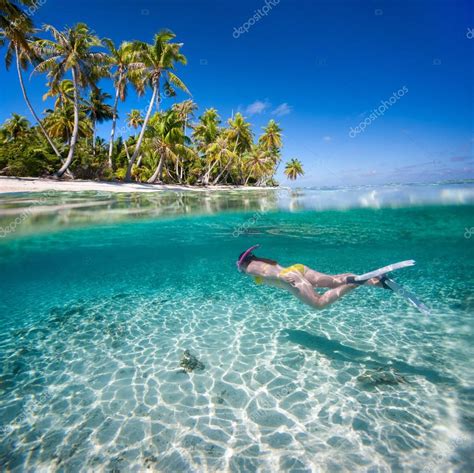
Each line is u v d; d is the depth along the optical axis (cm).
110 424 288
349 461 239
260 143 6450
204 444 262
